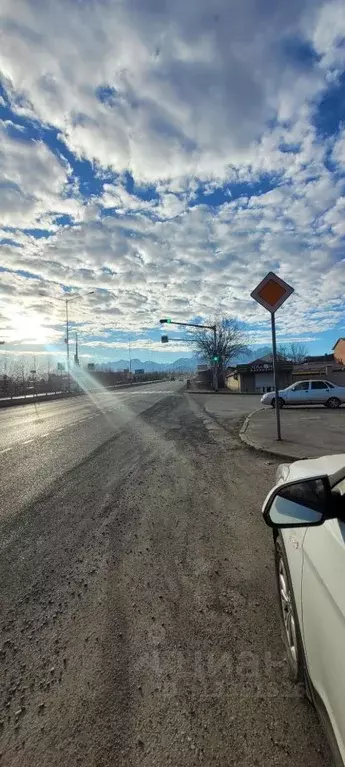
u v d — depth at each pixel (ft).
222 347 221.66
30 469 26.53
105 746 6.57
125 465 27.48
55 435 42.29
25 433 44.52
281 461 27.48
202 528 15.96
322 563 6.02
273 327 31.81
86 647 9.01
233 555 13.47
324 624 5.73
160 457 30.12
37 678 8.11
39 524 16.76
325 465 9.12
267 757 6.30
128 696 7.59
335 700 5.21
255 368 180.75
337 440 33.96
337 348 190.90
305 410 72.95
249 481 22.67
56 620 10.07
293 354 297.53
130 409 76.48
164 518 17.20
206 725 6.91
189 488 21.66
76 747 6.56
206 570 12.50
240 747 6.49
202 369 266.57
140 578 12.14
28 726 6.98
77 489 21.79
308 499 6.40
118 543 14.74
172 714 7.16
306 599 6.66
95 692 7.72
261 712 7.14
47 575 12.48
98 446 35.12
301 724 6.86
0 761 6.34
